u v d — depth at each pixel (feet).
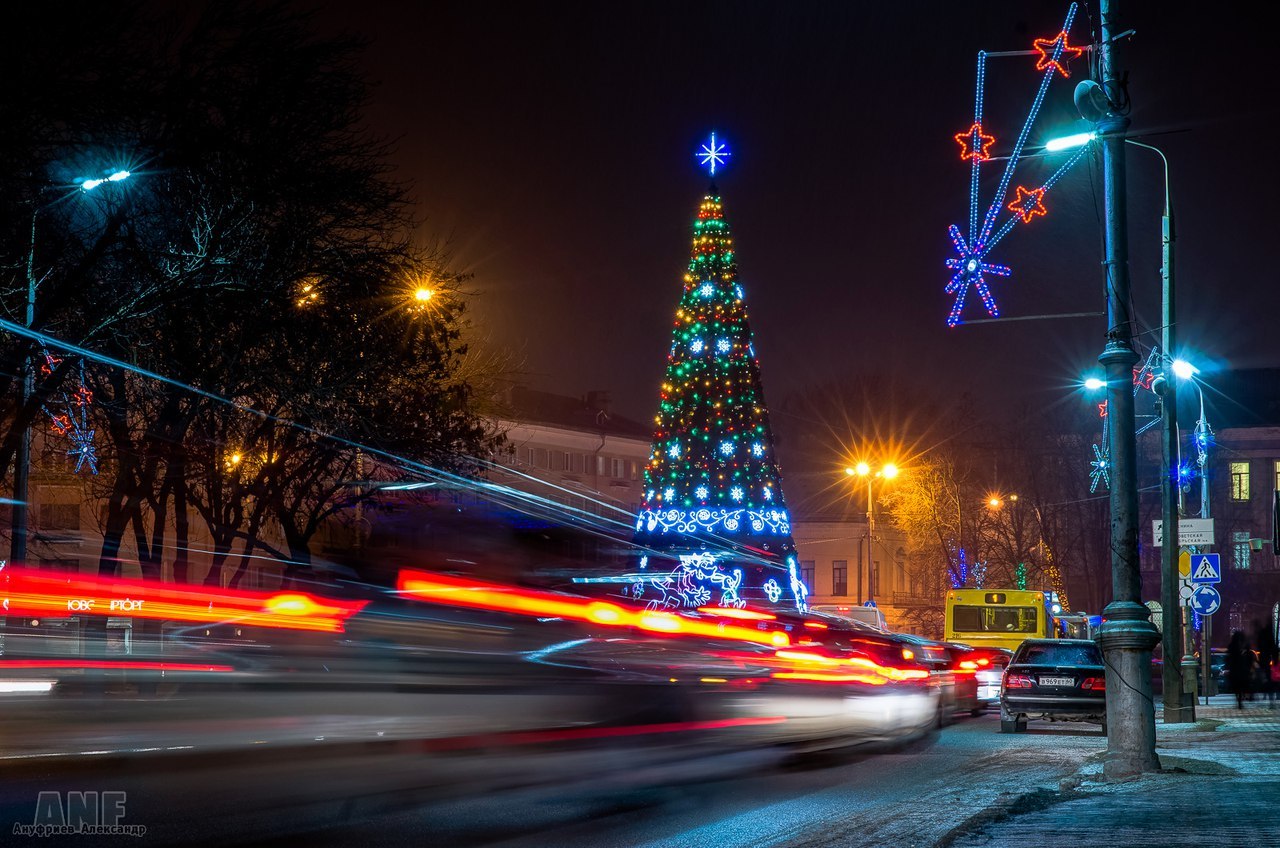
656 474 166.09
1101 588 230.07
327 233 100.48
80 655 44.70
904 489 251.39
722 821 37.40
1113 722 51.16
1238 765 52.60
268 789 38.58
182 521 110.42
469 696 47.34
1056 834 31.94
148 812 34.12
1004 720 80.33
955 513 243.40
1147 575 256.52
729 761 53.26
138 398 103.40
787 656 58.54
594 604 51.78
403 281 107.76
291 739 44.01
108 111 85.92
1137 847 29.53
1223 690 159.22
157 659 43.91
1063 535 233.35
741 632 57.00
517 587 49.88
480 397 130.52
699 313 165.37
